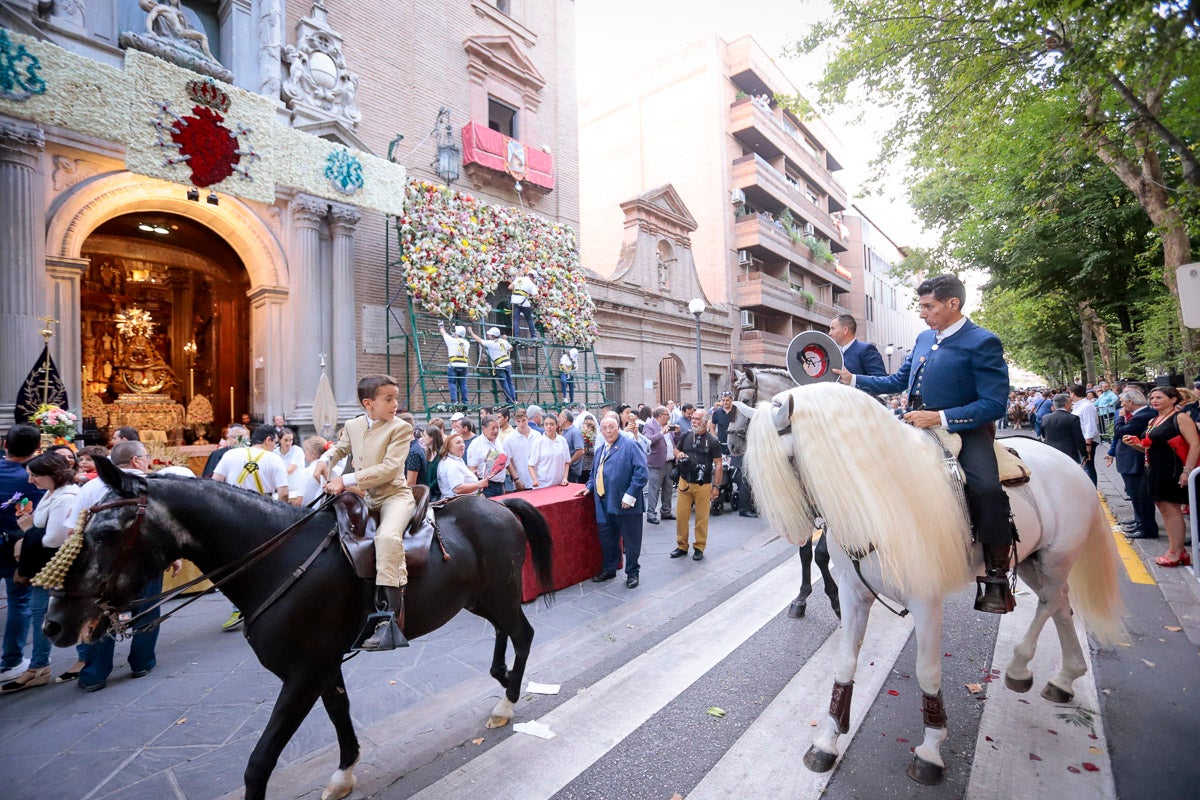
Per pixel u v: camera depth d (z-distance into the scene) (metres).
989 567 2.77
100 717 3.56
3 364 7.29
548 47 17.03
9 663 4.02
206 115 8.85
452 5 14.26
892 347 30.45
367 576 2.64
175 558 2.50
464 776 2.84
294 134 9.95
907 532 2.42
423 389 11.73
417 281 11.66
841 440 2.49
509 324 14.70
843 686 2.83
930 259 18.58
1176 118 5.30
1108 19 4.04
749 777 2.76
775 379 5.17
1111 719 3.16
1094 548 3.41
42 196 7.72
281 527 2.71
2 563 4.07
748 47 26.06
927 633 2.59
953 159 10.41
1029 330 22.70
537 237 14.59
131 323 13.34
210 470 6.71
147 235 13.14
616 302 17.88
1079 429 8.71
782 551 7.21
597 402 16.98
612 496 5.89
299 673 2.54
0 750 3.21
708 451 6.96
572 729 3.24
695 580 6.12
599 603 5.48
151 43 8.73
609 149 28.39
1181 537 5.84
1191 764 2.74
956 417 2.73
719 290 24.78
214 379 14.23
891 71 8.73
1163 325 12.72
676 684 3.72
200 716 3.57
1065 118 7.09
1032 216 9.88
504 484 7.51
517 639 3.42
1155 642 4.10
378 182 11.12
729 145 25.86
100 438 10.52
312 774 2.91
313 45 10.96
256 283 10.43
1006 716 3.22
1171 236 7.93
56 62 7.54
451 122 14.06
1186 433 5.61
